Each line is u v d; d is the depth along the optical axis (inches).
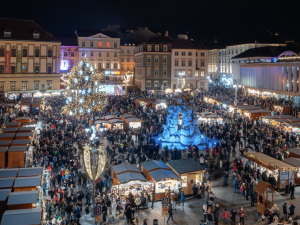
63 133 1621.6
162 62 3774.6
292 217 903.7
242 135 1804.9
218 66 5777.6
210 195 989.2
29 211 735.1
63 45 3929.6
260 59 3836.1
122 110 2239.2
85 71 2010.3
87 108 1945.1
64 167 1226.6
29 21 3196.4
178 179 1044.5
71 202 937.5
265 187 927.7
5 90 2972.4
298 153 1213.1
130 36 4822.8
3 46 2947.8
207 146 1434.5
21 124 1621.6
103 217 894.4
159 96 3093.0
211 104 2598.4
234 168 1224.2
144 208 989.8
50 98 2655.0
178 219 914.7
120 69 4207.7
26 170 981.2
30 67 3078.2
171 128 1674.5
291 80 2800.2
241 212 864.3
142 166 1140.5
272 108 2487.7
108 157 1417.3
